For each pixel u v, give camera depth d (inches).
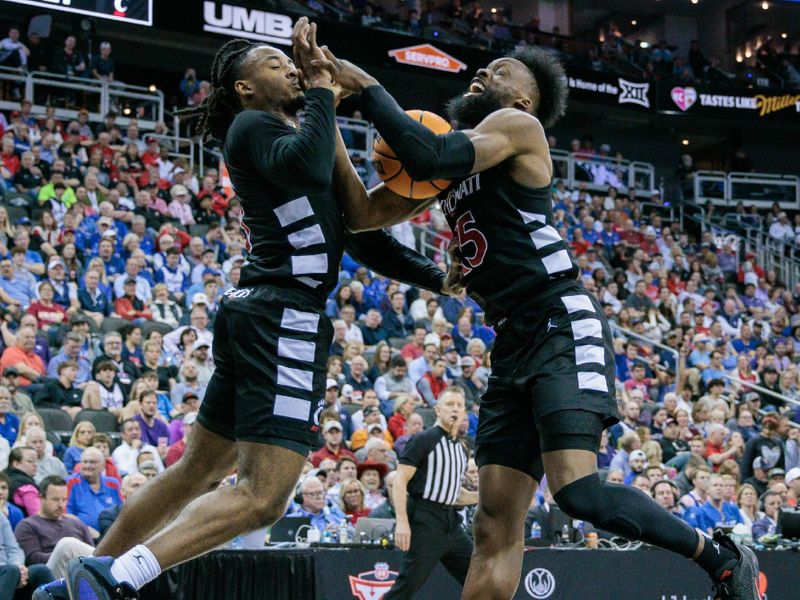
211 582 201.0
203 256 474.0
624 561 229.1
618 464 367.9
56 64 629.6
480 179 129.8
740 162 926.4
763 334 632.4
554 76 139.4
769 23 1043.9
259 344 122.0
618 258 656.4
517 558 133.2
